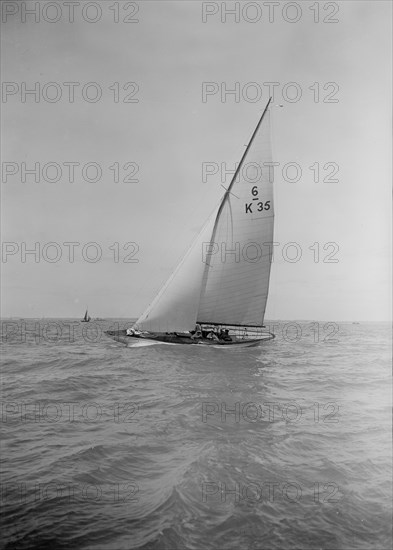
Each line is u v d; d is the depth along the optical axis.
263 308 26.05
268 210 25.19
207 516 5.70
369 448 7.69
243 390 14.51
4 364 22.02
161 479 6.87
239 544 5.11
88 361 23.06
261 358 24.06
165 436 9.06
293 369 19.55
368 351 24.92
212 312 27.59
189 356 24.83
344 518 5.59
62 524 5.53
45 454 8.00
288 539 5.19
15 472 7.15
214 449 8.05
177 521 5.57
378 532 5.27
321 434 8.80
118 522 5.58
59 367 21.02
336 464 7.16
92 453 8.03
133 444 8.56
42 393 14.31
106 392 14.52
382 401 11.23
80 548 5.04
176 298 27.59
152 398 13.33
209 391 14.45
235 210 26.11
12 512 5.81
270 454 7.82
